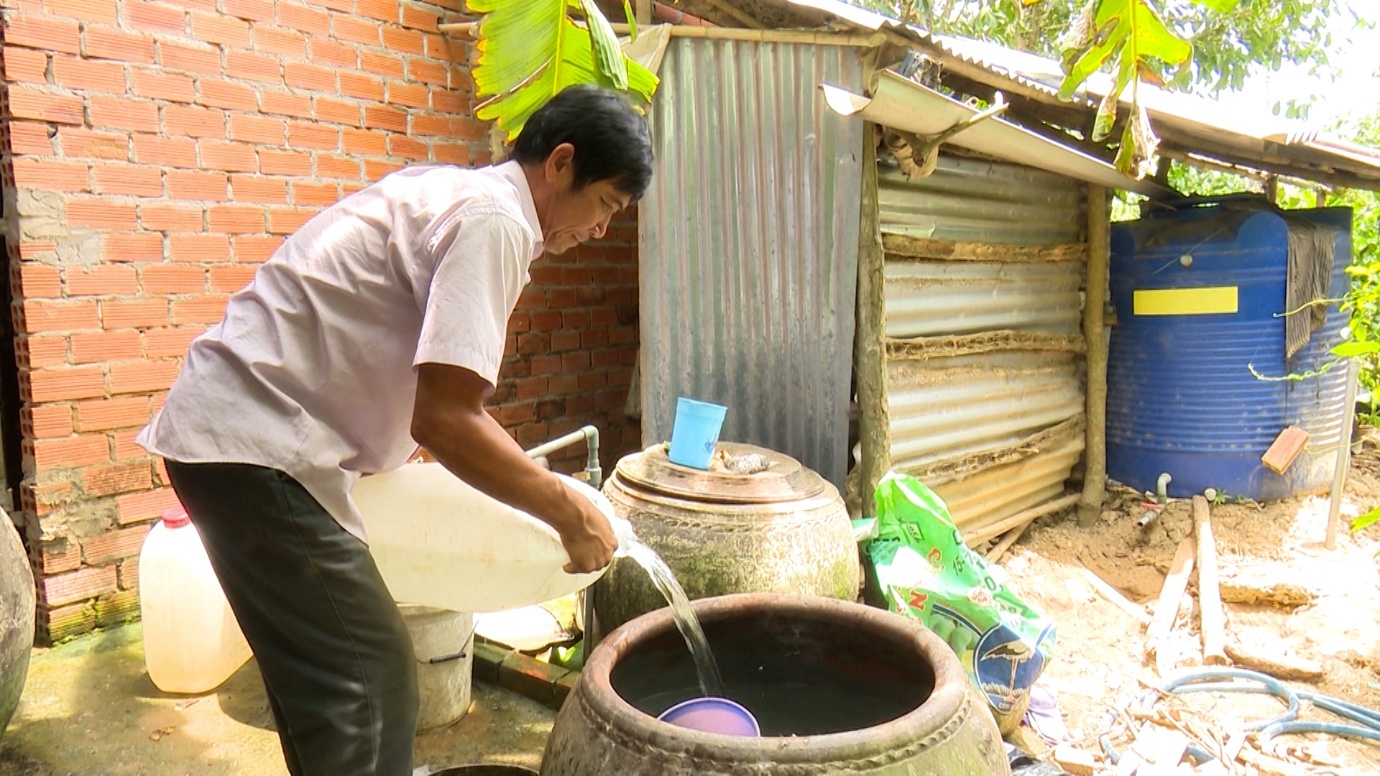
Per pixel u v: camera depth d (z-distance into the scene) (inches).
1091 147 185.8
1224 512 186.5
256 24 132.8
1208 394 190.4
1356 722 118.3
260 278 67.5
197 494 64.2
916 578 110.5
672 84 131.0
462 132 160.6
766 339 137.0
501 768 87.0
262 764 97.3
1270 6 292.4
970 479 169.6
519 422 172.1
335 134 143.3
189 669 110.2
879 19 126.8
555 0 112.4
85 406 122.0
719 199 133.9
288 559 64.0
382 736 68.4
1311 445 194.7
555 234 70.9
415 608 100.1
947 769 55.4
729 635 77.4
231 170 132.1
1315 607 147.2
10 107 111.9
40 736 101.7
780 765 52.7
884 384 137.3
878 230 135.2
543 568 81.7
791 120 131.3
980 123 124.4
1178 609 151.7
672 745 54.4
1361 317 172.2
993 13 311.4
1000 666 108.3
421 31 153.3
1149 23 100.5
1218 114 172.1
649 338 135.0
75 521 123.1
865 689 75.0
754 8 132.9
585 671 64.3
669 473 113.0
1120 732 117.1
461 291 58.9
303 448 63.9
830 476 137.6
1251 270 184.4
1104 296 193.8
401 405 68.2
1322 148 159.5
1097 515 194.1
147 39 122.3
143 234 124.6
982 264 166.2
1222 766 107.7
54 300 117.7
